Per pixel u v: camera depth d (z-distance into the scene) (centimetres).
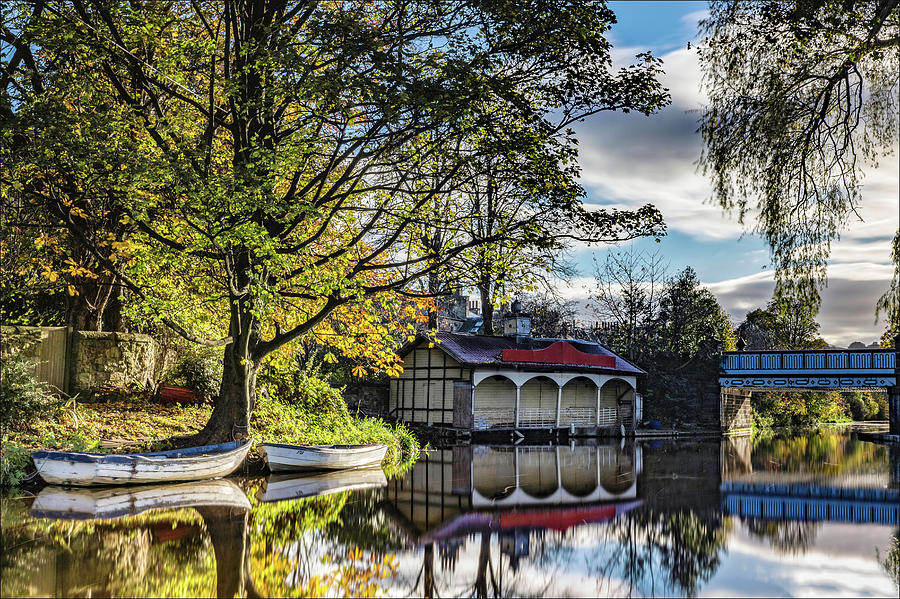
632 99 1515
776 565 926
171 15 1529
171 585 775
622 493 1585
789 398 5684
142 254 1505
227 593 754
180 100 1645
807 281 1188
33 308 2147
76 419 1616
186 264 1602
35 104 1333
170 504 1248
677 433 4053
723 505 1424
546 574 884
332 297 1628
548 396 3697
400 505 1359
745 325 5894
